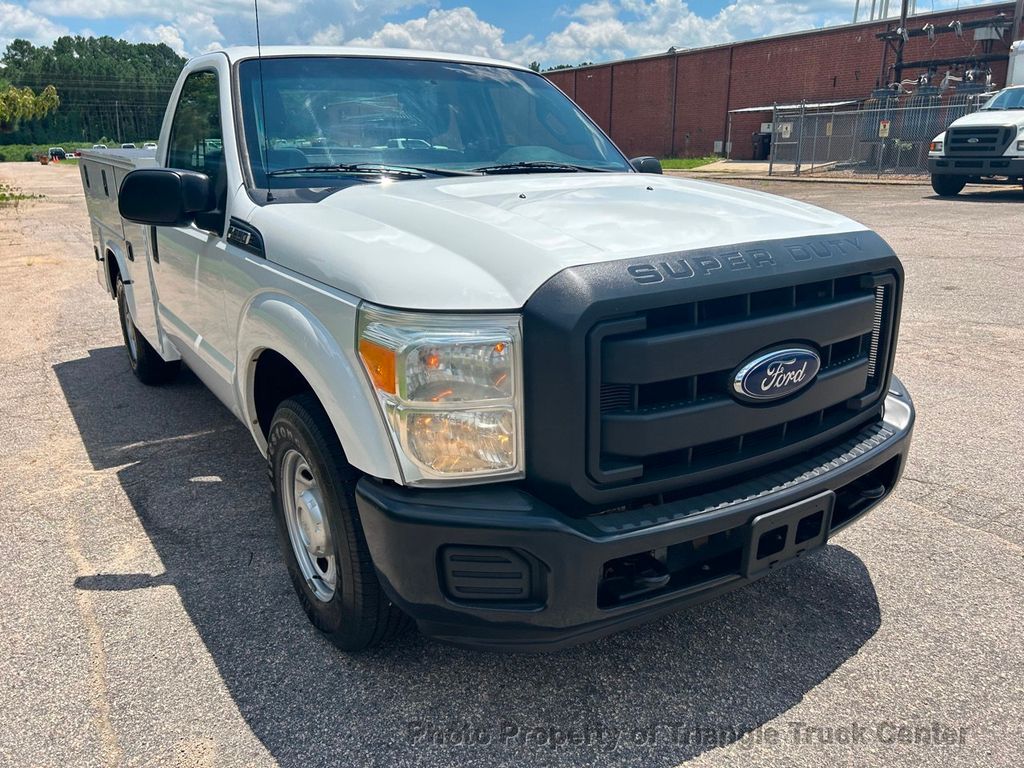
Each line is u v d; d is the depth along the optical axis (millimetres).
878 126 25375
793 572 3332
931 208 15047
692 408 2252
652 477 2279
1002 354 6176
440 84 3846
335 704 2572
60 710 2543
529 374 2143
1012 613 3027
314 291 2480
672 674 2725
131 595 3188
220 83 3553
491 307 2127
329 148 3365
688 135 38656
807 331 2453
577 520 2182
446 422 2146
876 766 2312
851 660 2779
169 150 4250
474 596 2217
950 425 4832
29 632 2951
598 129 4293
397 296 2178
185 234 3736
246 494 4098
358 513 2475
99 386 5934
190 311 3836
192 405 5477
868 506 2818
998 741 2396
